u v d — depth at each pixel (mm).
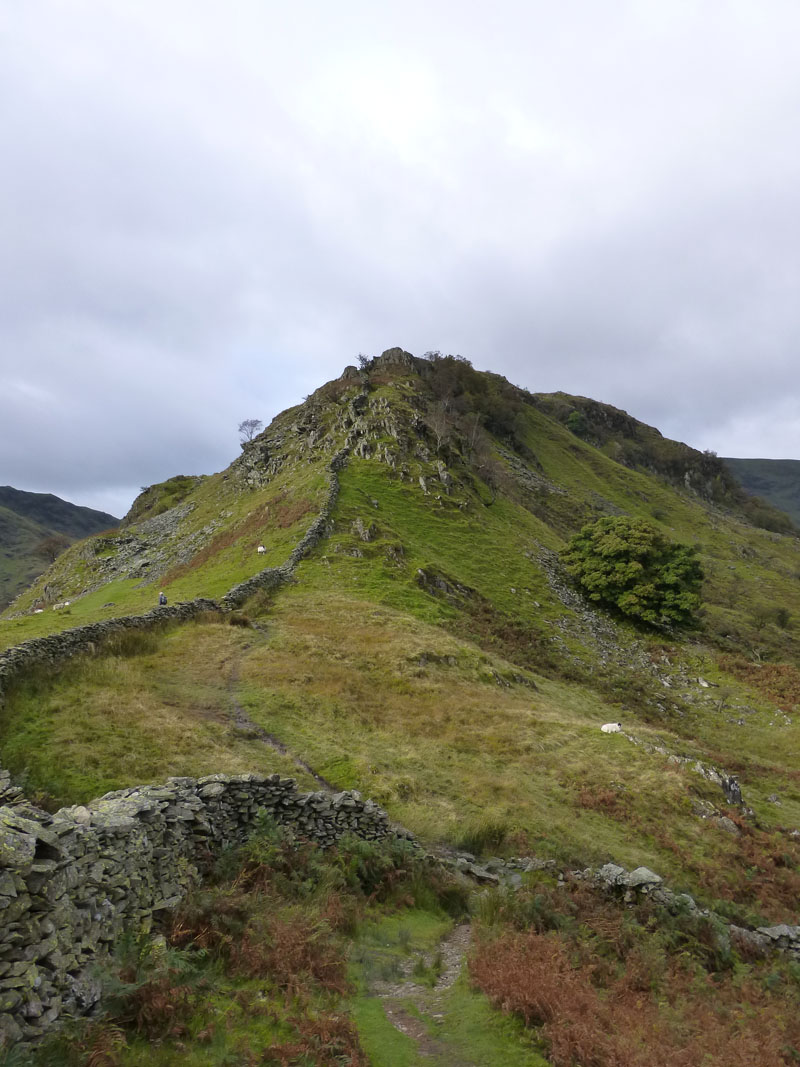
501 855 16703
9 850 6668
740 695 46250
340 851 13172
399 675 29266
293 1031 7262
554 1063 7594
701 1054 8289
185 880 9945
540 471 124375
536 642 45219
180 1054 6449
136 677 22453
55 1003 6473
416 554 52125
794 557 135875
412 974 9828
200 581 49156
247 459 89562
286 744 19891
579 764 23297
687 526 131500
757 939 14758
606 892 15102
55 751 14969
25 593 88562
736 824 21328
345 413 84562
